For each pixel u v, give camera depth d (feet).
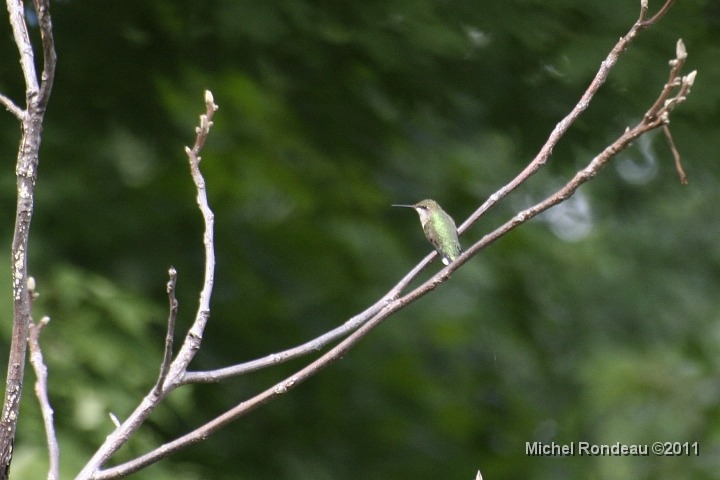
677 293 59.77
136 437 29.01
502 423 54.34
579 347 55.52
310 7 32.83
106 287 32.24
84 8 32.09
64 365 28.84
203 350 37.70
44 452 26.25
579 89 35.32
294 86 37.76
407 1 32.60
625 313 56.65
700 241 64.28
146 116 36.27
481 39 34.83
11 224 32.45
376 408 43.01
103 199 37.01
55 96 34.37
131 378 30.12
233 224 42.24
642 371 63.77
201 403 37.19
